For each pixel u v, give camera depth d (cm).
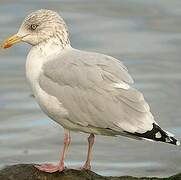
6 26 2673
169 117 2044
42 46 1361
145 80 2273
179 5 2975
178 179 1294
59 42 1362
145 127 1255
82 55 1325
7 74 2327
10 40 1388
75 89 1302
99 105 1285
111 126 1283
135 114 1269
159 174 1786
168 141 1244
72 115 1306
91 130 1319
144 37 2639
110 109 1280
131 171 1802
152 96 2173
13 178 1267
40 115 2078
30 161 1834
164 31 2698
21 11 2844
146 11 2909
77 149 1891
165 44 2578
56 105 1314
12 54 2450
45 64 1340
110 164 1825
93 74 1296
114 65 1303
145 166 1825
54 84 1317
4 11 2836
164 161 1850
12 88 2231
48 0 3003
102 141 1950
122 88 1284
